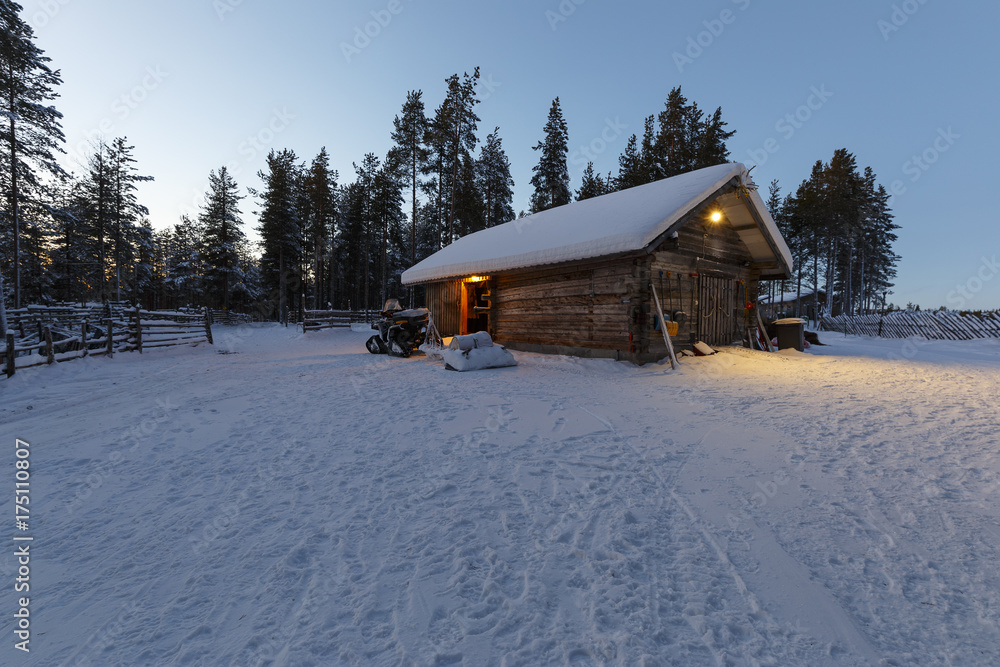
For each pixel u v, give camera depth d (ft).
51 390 24.21
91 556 7.99
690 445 13.58
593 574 7.08
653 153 101.30
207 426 16.47
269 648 5.63
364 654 5.49
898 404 18.45
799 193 115.75
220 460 12.89
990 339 51.19
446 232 110.73
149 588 6.99
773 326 44.29
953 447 12.86
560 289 36.37
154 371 31.32
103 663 5.42
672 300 32.53
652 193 35.96
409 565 7.43
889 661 5.30
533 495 10.14
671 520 8.93
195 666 5.37
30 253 95.91
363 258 141.90
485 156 114.62
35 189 75.82
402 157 97.76
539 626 5.94
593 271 33.37
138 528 9.00
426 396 21.47
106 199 105.50
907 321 64.80
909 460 11.91
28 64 64.13
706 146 94.63
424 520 9.01
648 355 30.37
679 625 5.97
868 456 12.28
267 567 7.48
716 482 10.78
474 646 5.60
